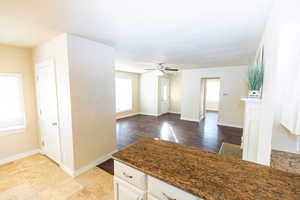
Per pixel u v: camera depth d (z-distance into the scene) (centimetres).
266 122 133
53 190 199
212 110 924
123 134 443
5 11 147
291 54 99
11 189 199
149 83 736
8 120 271
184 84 630
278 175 97
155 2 135
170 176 94
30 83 293
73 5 138
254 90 197
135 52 327
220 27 192
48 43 245
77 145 229
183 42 256
